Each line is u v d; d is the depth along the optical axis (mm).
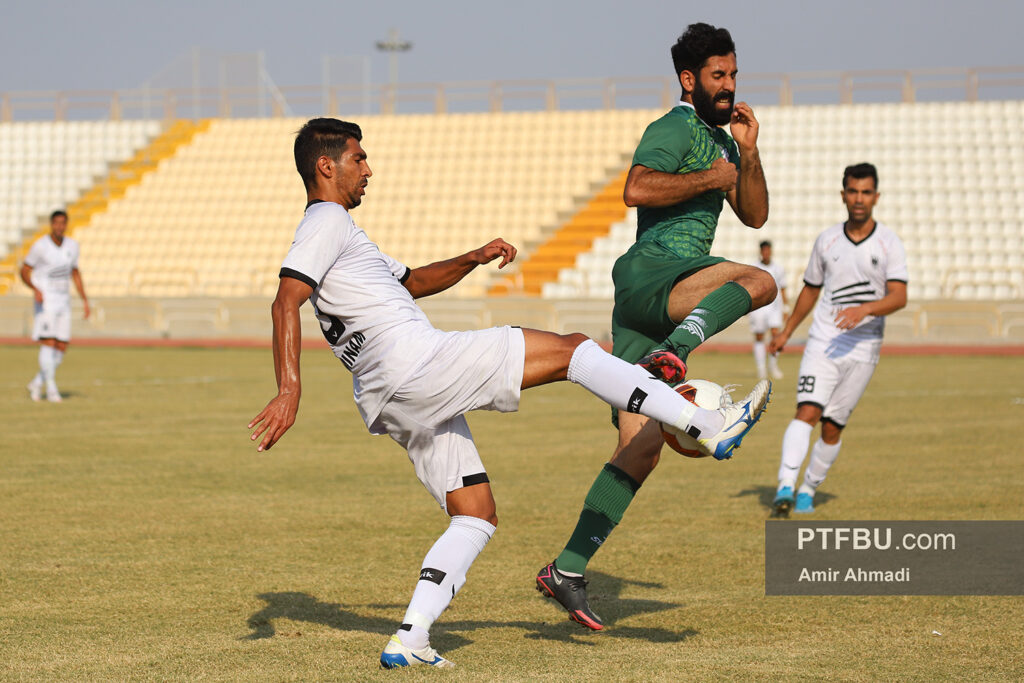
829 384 19656
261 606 13367
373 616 12953
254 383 46469
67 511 19625
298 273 10484
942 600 13609
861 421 33188
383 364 10664
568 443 29344
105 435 30250
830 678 10445
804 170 85250
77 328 81625
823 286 20641
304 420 34438
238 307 79188
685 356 11602
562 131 94250
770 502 20641
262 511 19672
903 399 39438
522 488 22188
